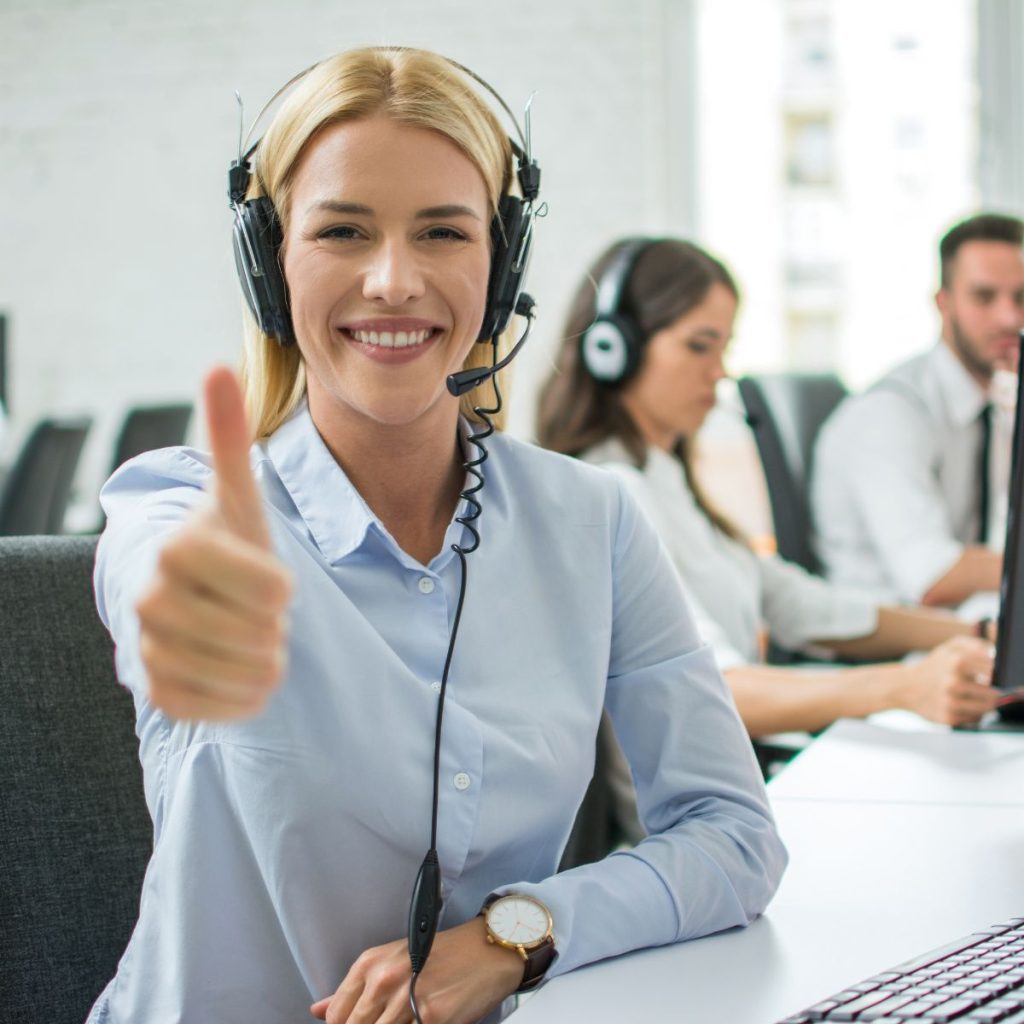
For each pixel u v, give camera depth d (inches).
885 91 181.0
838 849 43.4
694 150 186.1
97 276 201.6
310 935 36.0
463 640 38.7
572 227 188.7
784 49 183.3
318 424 39.8
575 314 73.7
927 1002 27.0
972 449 112.9
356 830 35.9
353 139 36.8
